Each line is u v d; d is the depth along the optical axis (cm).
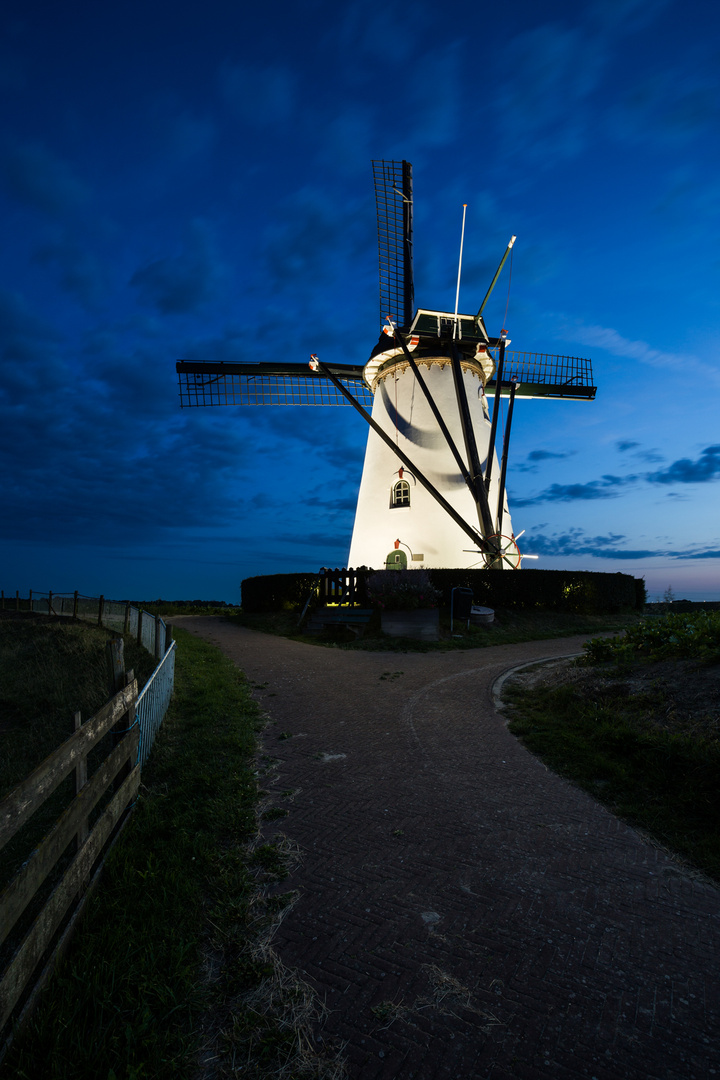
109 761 411
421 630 1591
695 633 766
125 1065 226
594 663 900
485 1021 254
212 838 418
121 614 1605
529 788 524
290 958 294
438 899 348
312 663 1216
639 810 464
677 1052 237
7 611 2656
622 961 293
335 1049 239
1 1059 222
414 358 2545
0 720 977
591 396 3091
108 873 367
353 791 518
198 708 796
